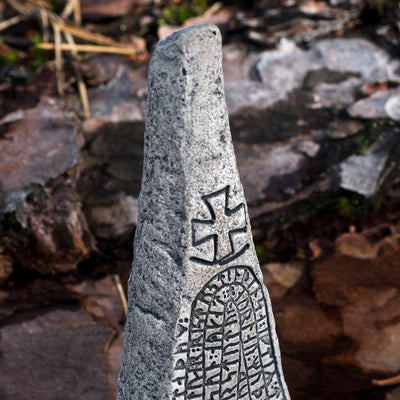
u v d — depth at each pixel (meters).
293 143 0.27
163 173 0.17
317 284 0.26
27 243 0.25
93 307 0.26
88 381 0.25
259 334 0.19
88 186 0.26
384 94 0.28
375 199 0.26
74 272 0.26
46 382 0.25
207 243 0.17
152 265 0.17
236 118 0.28
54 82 0.29
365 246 0.25
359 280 0.26
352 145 0.27
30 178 0.25
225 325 0.18
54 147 0.26
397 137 0.27
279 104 0.28
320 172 0.26
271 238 0.26
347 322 0.26
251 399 0.19
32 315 0.25
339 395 0.27
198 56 0.16
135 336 0.18
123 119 0.28
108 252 0.26
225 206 0.17
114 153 0.27
